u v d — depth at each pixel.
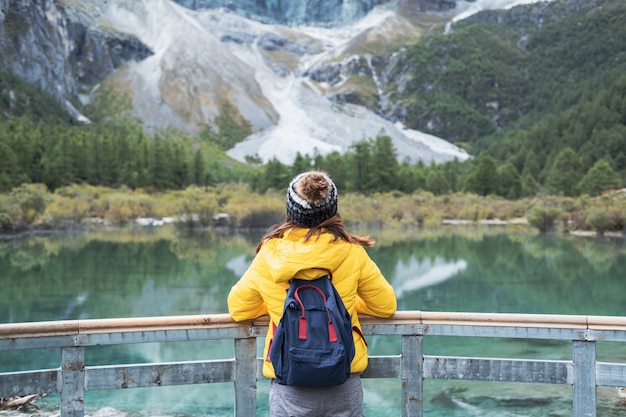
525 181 80.50
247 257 21.61
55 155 66.12
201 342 9.34
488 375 3.10
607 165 68.56
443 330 3.08
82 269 18.33
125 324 2.97
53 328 2.89
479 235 33.81
